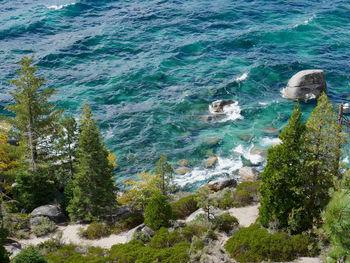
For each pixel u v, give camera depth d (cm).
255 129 4747
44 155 3831
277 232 2220
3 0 10681
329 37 7438
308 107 5172
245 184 3334
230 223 2595
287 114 5034
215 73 6241
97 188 3003
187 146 4497
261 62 6481
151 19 8819
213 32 7931
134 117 5144
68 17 9188
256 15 8762
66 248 2417
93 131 2977
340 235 1198
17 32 8281
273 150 2330
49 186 3422
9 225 2808
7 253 1917
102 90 5897
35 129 3756
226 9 9169
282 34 7600
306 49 6988
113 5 9962
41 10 9575
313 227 2128
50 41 7831
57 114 3916
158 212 2592
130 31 8194
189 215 3012
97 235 2770
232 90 5709
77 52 7288
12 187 3494
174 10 9319
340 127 2242
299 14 8669
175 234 2347
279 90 5691
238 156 4250
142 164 4241
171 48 7275
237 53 6988
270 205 2353
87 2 10031
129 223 2938
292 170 2261
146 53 7144
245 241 2144
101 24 8662
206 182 3838
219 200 2786
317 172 2295
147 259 2017
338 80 5847
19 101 3806
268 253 2058
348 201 1196
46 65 6819
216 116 5078
